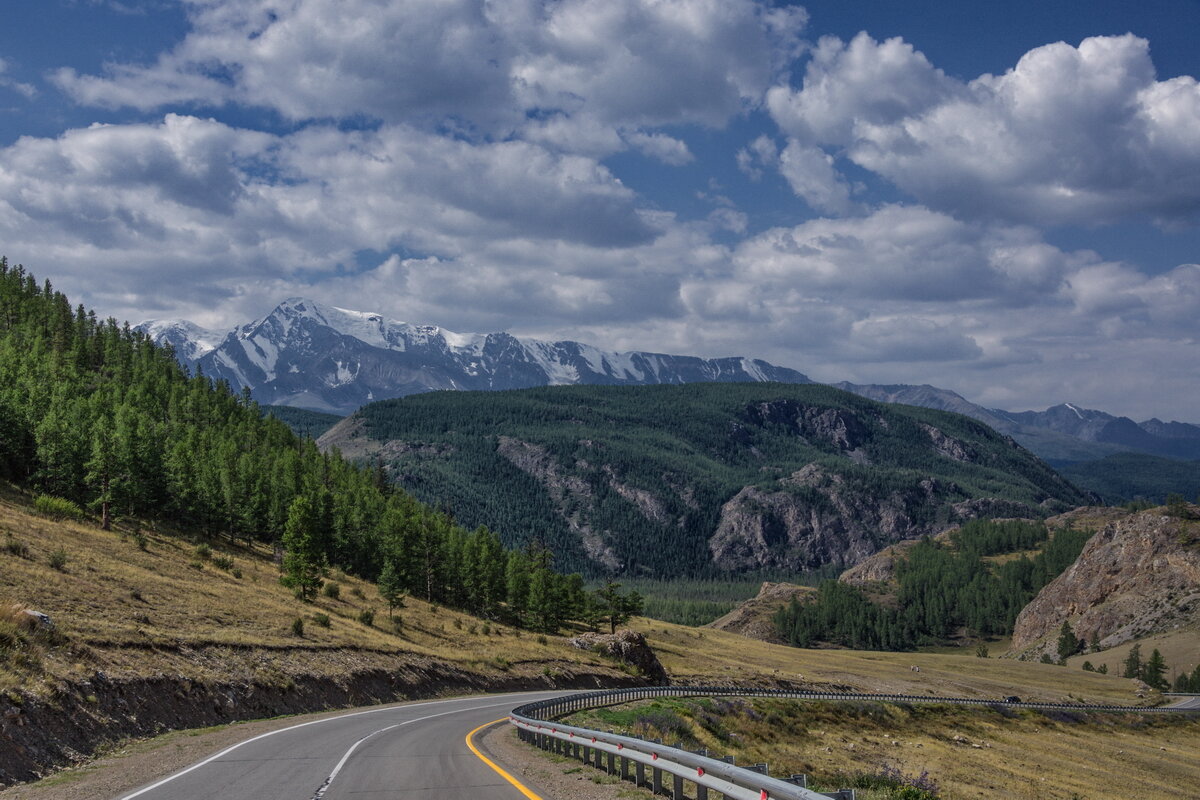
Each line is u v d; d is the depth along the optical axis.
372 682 48.09
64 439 86.88
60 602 36.12
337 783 17.09
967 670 160.38
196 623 42.94
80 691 24.05
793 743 50.25
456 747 24.27
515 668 71.88
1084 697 133.75
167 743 23.88
